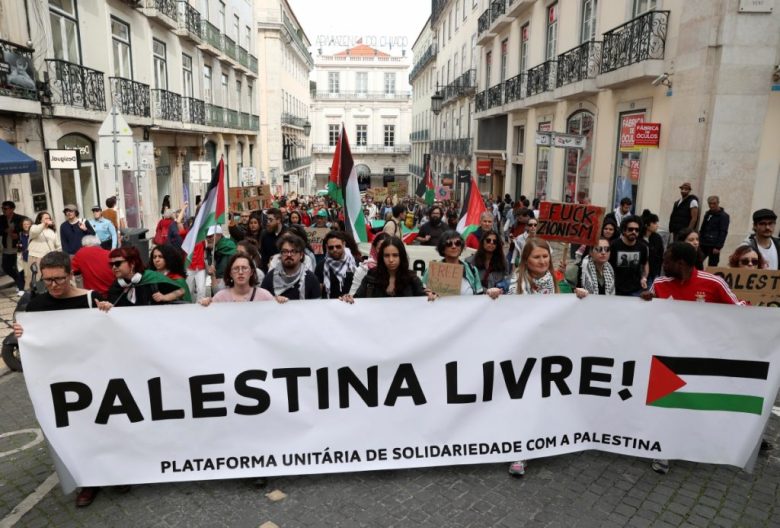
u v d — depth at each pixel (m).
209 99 24.84
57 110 12.08
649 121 11.84
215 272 7.30
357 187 6.51
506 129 23.19
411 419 3.82
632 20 11.77
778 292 4.96
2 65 10.30
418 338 3.78
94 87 13.62
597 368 3.93
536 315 3.86
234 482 3.89
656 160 11.55
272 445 3.73
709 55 9.88
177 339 3.60
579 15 15.32
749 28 9.65
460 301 3.79
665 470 4.02
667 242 10.21
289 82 47.31
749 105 9.87
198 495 3.75
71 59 13.34
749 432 3.88
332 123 70.56
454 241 4.53
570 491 3.81
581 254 5.82
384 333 3.75
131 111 15.65
